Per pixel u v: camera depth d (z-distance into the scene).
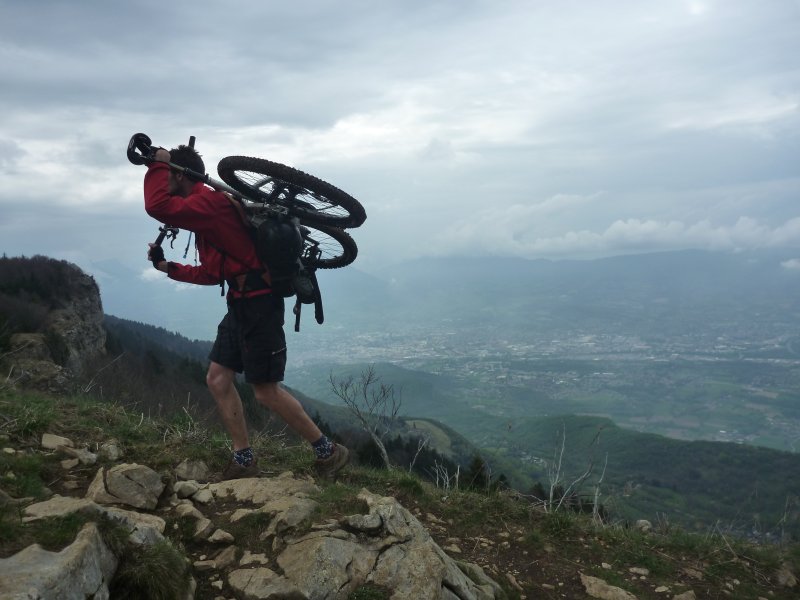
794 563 4.26
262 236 3.55
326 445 4.31
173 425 4.92
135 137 3.44
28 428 4.03
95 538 2.29
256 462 4.32
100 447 4.08
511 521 4.33
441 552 3.05
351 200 3.54
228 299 3.78
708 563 4.19
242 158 3.43
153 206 3.37
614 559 4.02
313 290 3.77
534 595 3.49
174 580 2.45
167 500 3.46
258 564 2.82
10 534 2.22
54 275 34.00
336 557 2.73
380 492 4.48
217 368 3.96
